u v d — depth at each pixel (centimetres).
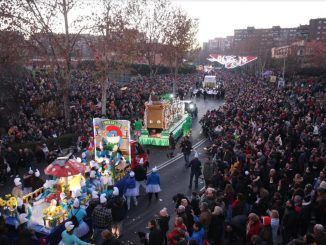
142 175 1483
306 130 1938
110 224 1045
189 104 3575
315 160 1379
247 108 2902
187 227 949
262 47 11381
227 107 3106
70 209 1110
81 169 1190
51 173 1134
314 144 1711
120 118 3012
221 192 1153
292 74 7238
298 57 8738
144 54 4456
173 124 2680
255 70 9175
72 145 2308
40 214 1097
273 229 944
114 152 1575
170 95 3322
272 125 2166
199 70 9469
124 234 1179
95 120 1658
